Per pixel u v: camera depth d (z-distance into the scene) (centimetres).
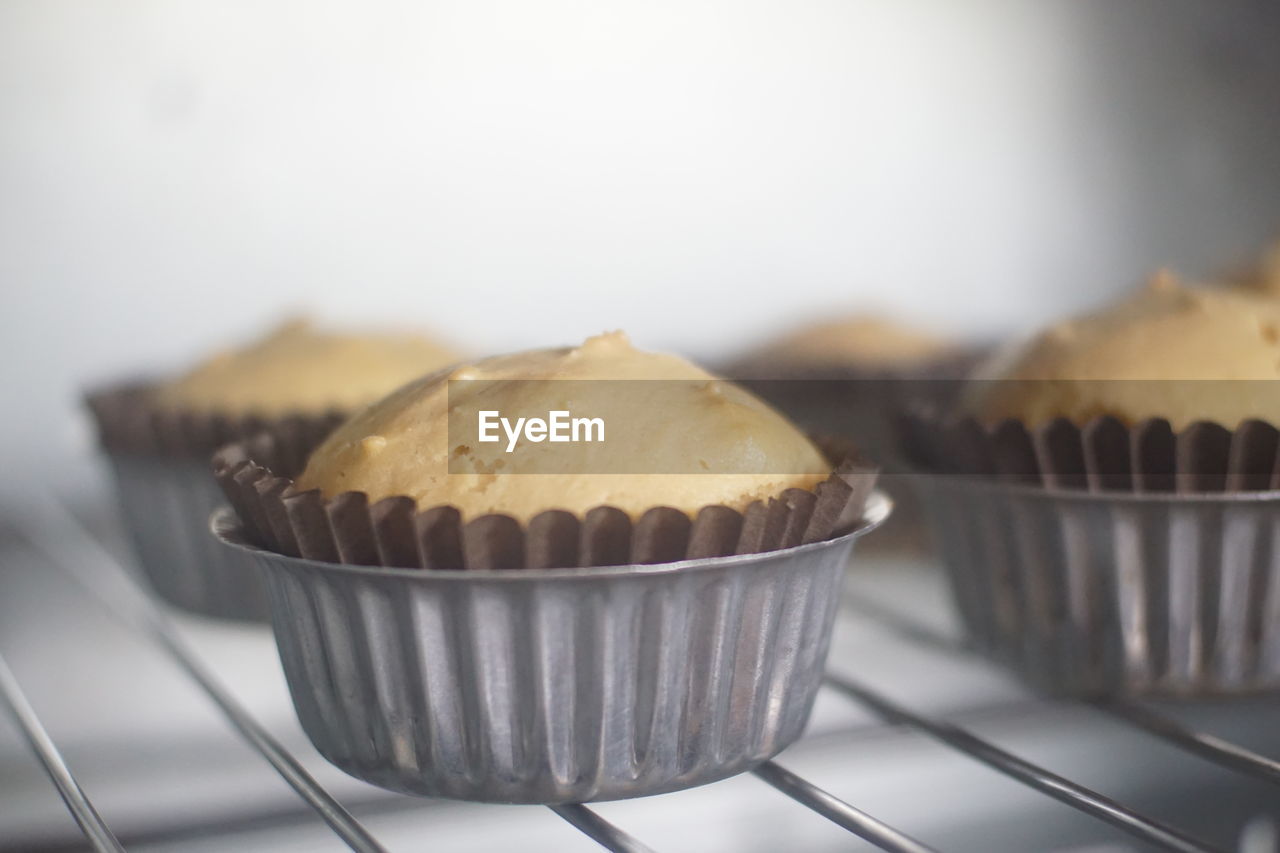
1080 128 39
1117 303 26
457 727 20
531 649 20
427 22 34
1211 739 22
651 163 36
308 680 21
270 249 34
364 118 34
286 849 26
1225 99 39
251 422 28
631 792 20
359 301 35
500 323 36
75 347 33
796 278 38
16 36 31
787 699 21
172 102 33
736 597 20
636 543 20
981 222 39
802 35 37
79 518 33
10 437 32
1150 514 23
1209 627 23
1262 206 40
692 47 36
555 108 35
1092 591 24
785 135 37
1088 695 24
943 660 30
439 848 26
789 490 21
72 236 32
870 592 33
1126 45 39
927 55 38
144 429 28
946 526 26
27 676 29
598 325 37
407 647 20
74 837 26
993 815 28
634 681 20
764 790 28
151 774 27
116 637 30
